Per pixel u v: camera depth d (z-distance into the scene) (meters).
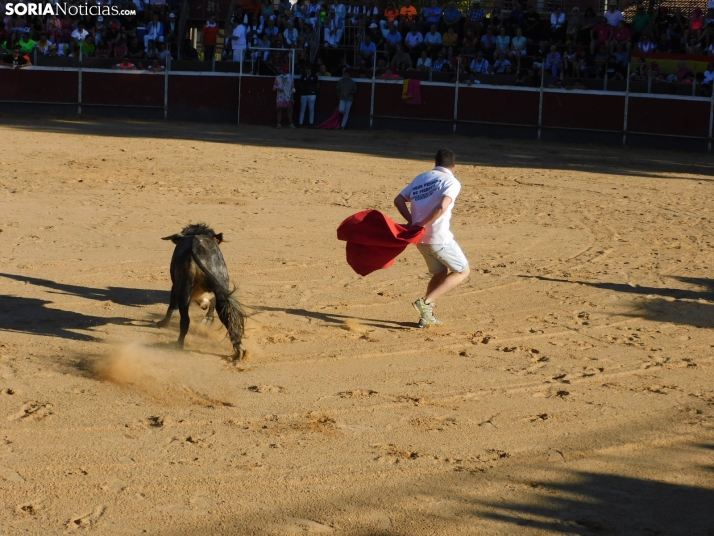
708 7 38.22
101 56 36.97
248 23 38.53
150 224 15.51
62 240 13.94
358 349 9.45
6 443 6.66
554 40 37.53
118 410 7.43
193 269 8.84
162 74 35.16
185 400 7.74
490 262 13.89
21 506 5.73
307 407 7.71
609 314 11.26
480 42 36.88
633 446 7.14
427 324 10.35
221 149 27.33
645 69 34.53
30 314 10.05
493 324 10.63
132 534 5.46
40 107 34.84
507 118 34.44
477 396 8.20
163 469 6.36
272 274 12.48
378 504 5.98
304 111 35.28
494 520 5.83
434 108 34.91
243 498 5.98
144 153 25.53
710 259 14.66
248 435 7.04
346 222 10.06
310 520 5.72
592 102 33.56
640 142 33.34
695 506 6.14
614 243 15.77
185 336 9.32
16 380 8.00
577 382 8.69
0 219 15.27
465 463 6.70
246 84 35.22
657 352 9.77
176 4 41.16
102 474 6.23
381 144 30.97
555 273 13.32
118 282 11.63
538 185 22.92
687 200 21.27
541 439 7.23
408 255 14.04
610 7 38.62
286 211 17.52
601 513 5.99
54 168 21.89
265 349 9.28
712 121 32.31
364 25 37.69
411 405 7.89
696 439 7.34
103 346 9.12
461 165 26.39
